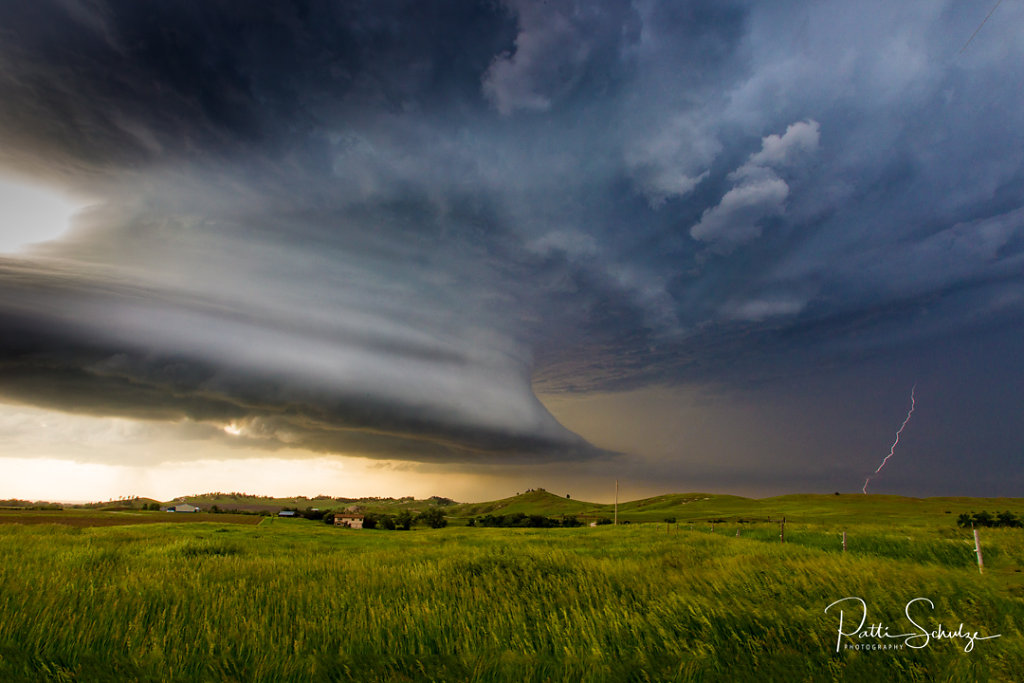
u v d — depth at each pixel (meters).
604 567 13.12
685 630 7.62
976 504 148.00
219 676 6.07
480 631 7.71
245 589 10.51
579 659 6.61
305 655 6.68
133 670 6.12
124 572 12.62
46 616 7.26
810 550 18.58
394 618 8.10
